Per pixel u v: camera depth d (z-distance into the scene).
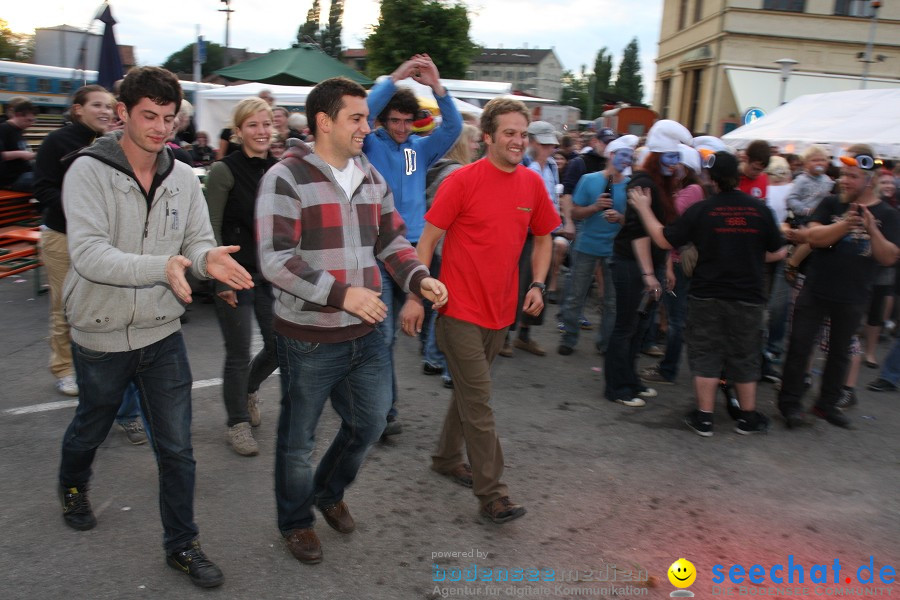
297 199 2.55
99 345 2.58
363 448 2.92
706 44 24.58
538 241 3.49
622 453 4.15
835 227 4.31
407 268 2.82
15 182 8.18
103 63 8.65
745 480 3.89
